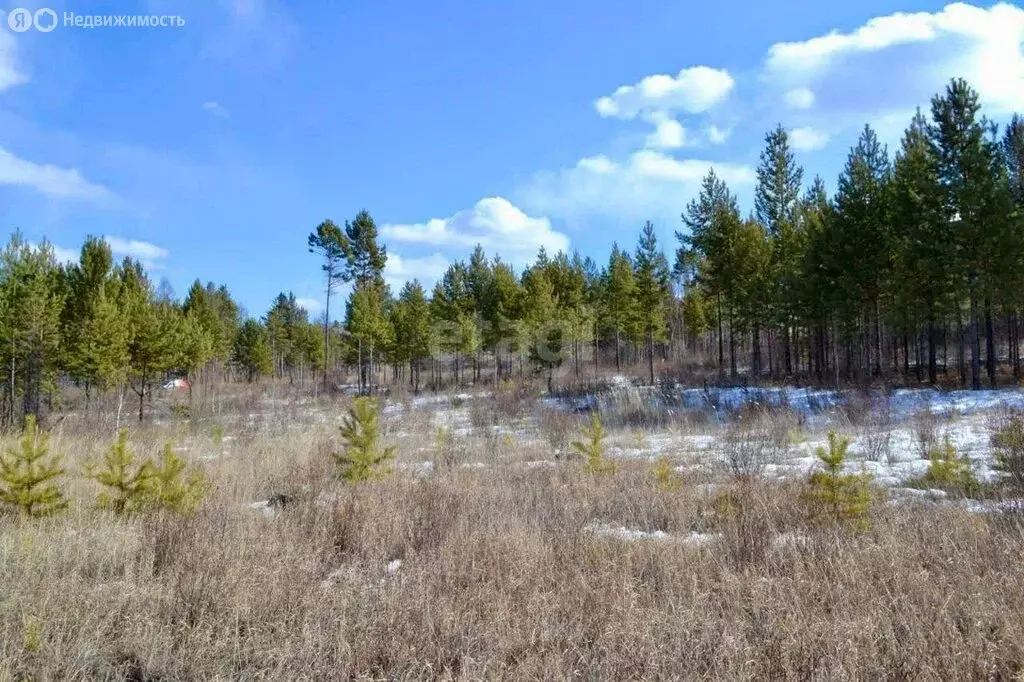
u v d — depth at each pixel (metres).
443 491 7.28
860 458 10.07
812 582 4.18
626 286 35.44
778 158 36.97
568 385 28.61
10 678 3.22
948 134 20.33
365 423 8.73
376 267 49.09
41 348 21.62
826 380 25.50
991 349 20.94
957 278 19.88
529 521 6.36
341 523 6.02
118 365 23.36
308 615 3.92
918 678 3.09
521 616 3.93
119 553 5.11
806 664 3.29
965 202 19.70
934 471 7.68
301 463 10.30
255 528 5.79
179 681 3.37
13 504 6.07
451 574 4.68
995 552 4.65
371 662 3.54
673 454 11.09
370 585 4.52
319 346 44.97
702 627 3.71
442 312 37.94
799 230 30.00
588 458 10.84
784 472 8.98
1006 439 7.96
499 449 12.51
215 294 59.72
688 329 44.75
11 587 4.12
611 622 3.75
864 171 24.25
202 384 36.00
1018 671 3.17
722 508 6.54
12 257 22.03
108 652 3.55
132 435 16.64
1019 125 30.70
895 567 4.36
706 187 32.56
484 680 3.26
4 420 19.02
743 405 17.64
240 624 3.96
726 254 29.59
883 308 25.03
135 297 27.62
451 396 27.88
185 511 6.31
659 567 4.85
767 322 29.48
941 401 17.64
